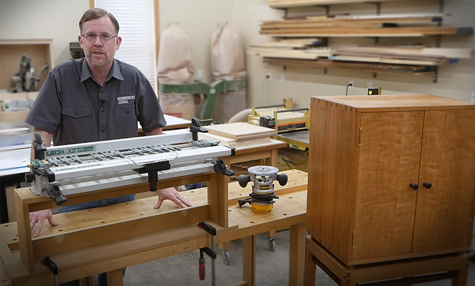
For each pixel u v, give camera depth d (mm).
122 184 1540
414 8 3115
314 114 1809
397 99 1756
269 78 5648
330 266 1771
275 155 3070
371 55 3645
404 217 1665
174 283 2537
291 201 2146
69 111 2066
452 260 1760
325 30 4406
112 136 2168
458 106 1620
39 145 1554
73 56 4086
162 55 5191
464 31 2689
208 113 5512
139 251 1644
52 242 1587
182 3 5531
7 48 4230
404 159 1611
